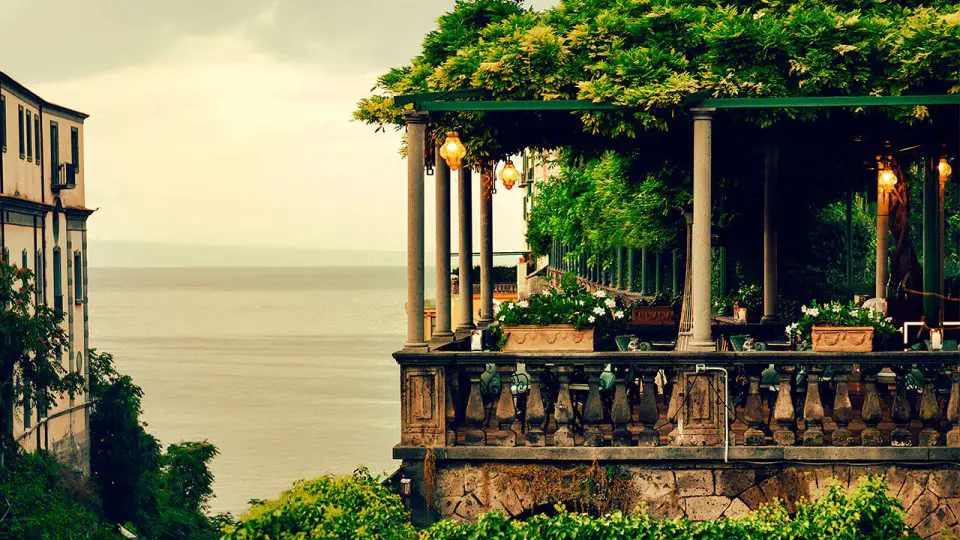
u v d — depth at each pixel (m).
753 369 11.76
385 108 13.09
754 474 11.47
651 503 11.52
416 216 11.95
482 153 13.85
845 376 11.49
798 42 12.08
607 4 13.11
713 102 11.83
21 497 33.62
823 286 25.34
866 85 12.09
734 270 27.62
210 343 169.00
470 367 11.75
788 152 17.25
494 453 11.54
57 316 35.12
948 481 11.41
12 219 41.31
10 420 34.69
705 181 11.80
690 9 12.53
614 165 24.20
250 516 10.62
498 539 10.41
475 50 12.73
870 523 10.49
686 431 11.54
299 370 124.06
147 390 104.50
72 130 50.12
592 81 11.97
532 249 64.69
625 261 42.53
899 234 17.73
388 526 10.70
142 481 50.38
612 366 12.16
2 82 40.66
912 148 16.88
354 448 69.75
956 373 11.45
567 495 11.52
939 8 12.70
